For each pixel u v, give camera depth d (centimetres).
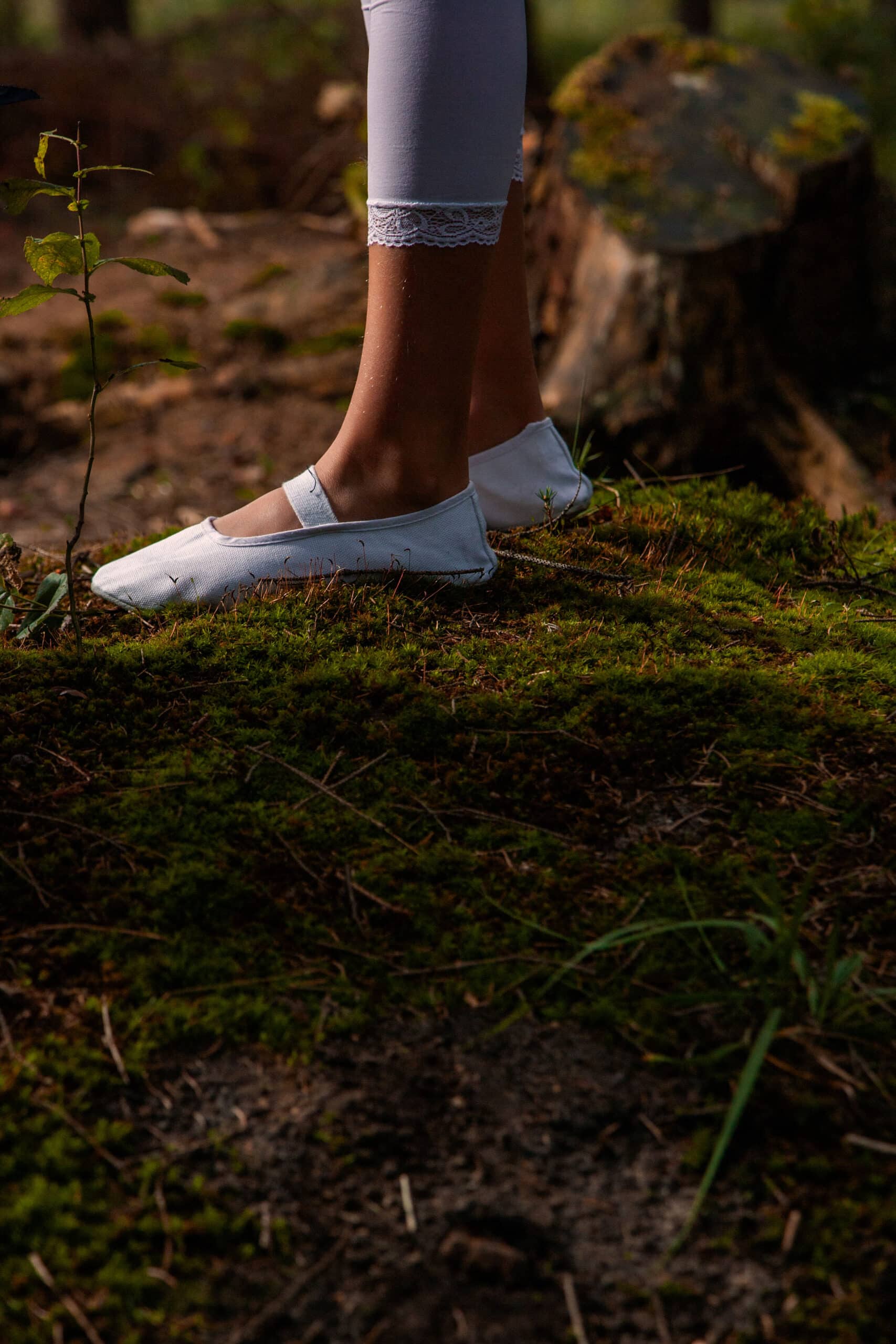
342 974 111
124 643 163
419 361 162
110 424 471
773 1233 89
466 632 168
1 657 156
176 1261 87
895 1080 100
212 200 768
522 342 195
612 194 383
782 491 370
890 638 170
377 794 134
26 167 795
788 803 133
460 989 109
